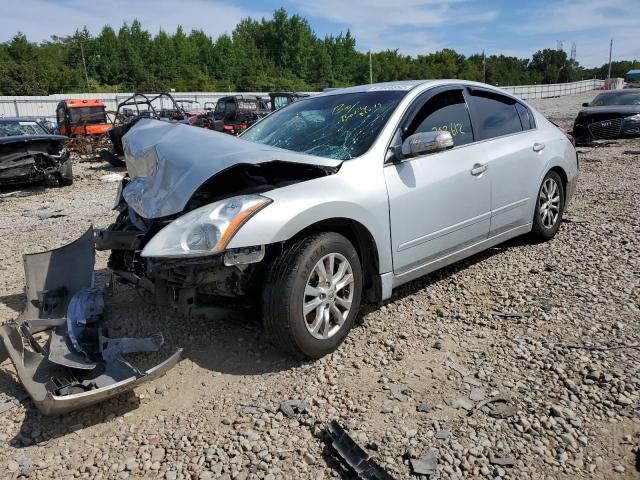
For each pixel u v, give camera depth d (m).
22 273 5.12
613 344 3.29
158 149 3.56
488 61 102.06
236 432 2.63
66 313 3.65
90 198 9.94
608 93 16.05
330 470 2.36
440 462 2.37
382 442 2.51
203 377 3.13
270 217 2.92
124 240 3.41
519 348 3.30
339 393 2.91
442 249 3.94
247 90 81.06
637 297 3.94
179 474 2.37
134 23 91.19
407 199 3.57
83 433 2.68
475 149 4.21
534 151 4.80
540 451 2.43
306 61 94.88
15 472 2.41
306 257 3.01
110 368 2.87
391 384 2.97
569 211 6.63
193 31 102.56
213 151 3.25
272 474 2.33
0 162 10.20
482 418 2.66
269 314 3.01
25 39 77.19
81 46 79.00
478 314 3.79
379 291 3.55
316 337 3.14
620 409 2.69
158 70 87.69
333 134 3.86
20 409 2.88
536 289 4.18
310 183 3.18
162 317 3.88
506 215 4.53
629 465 2.34
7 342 3.04
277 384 3.02
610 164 10.44
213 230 2.83
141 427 2.71
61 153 11.12
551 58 113.94
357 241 3.49
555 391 2.86
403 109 3.82
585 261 4.73
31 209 8.99
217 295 3.23
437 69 91.38
